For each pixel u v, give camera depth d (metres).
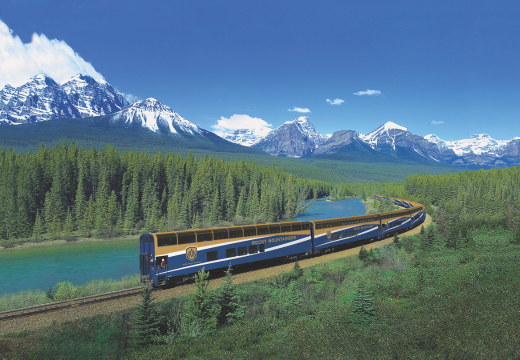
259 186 147.00
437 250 49.28
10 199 91.50
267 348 19.41
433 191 153.25
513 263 34.28
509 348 15.02
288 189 147.12
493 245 51.97
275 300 29.23
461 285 28.98
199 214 120.44
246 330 22.61
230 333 22.50
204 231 32.97
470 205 126.00
